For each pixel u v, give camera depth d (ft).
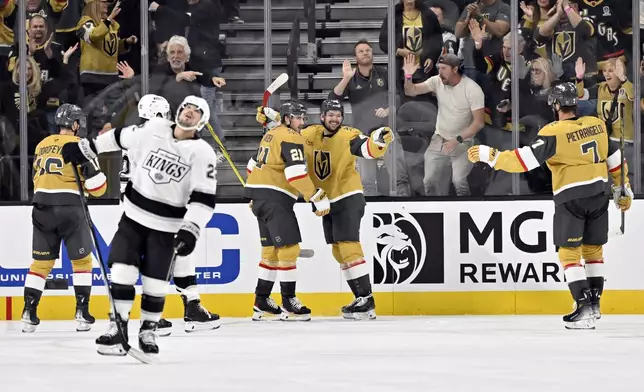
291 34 87.25
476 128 82.33
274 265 74.90
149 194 49.83
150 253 50.37
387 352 53.01
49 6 83.15
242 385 40.96
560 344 56.49
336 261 77.92
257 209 73.61
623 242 76.84
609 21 81.35
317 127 76.28
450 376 43.47
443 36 82.33
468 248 77.77
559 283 77.36
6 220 78.13
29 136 83.05
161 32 84.33
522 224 77.51
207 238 78.28
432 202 77.82
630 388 39.86
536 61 81.82
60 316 78.59
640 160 81.35
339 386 40.55
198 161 49.70
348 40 89.35
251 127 86.12
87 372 45.68
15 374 45.19
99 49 83.51
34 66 83.20
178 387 40.47
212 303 78.33
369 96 83.35
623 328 66.13
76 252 69.31
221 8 85.46
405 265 77.97
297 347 55.88
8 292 78.28
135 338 60.95
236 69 85.81
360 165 82.53
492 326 67.97
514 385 40.70
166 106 62.59
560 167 66.44
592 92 81.87
